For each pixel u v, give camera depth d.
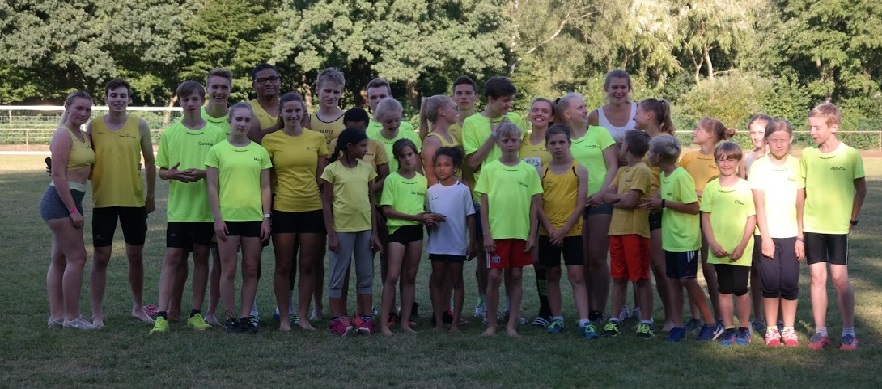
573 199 7.19
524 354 6.39
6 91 41.56
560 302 7.27
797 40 45.97
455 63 44.53
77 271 7.14
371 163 7.59
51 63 40.59
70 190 7.04
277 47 42.19
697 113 40.81
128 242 7.43
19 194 18.33
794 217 6.68
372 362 6.16
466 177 7.79
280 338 6.89
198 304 7.30
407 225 7.18
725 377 5.76
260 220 7.12
